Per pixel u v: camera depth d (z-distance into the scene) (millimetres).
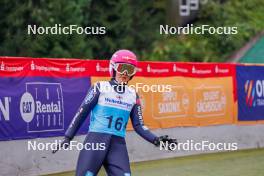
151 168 16859
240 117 21312
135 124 10109
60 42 29328
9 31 29016
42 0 29531
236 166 17375
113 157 9828
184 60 34875
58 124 15867
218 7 38719
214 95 20375
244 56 35750
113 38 33719
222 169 16797
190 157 19109
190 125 19594
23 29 29000
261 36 37094
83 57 30203
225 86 20781
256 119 22000
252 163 17969
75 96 16312
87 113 9914
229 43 35688
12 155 14742
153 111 18391
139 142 18141
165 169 16703
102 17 33219
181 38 36375
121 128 9961
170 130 18953
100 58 32875
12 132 14727
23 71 14969
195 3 37625
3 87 14500
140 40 36406
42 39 28781
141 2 37719
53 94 15727
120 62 9891
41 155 15461
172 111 19000
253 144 21797
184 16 37188
